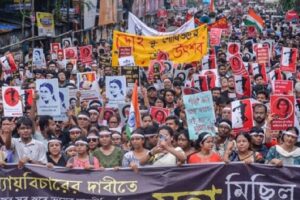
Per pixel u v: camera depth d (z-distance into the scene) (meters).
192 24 34.00
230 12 120.94
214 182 12.24
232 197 12.24
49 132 15.87
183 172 12.27
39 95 17.97
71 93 20.94
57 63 30.81
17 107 16.97
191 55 30.00
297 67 32.66
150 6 101.88
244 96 22.80
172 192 12.29
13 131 15.80
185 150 13.93
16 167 12.32
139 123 15.45
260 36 51.91
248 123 16.59
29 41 47.00
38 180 12.35
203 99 15.29
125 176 12.33
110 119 17.28
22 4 51.28
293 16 85.06
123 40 29.94
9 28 48.16
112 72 27.59
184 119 18.25
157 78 27.14
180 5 141.38
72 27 60.62
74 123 18.33
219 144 15.14
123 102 20.45
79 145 13.16
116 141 15.26
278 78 26.19
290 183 12.11
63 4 61.53
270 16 102.50
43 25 45.56
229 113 17.05
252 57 34.78
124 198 12.30
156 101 19.98
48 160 13.64
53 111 18.05
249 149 13.69
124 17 84.19
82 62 32.91
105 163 13.68
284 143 13.17
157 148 12.99
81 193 12.32
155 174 12.30
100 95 22.66
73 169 12.36
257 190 12.19
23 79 26.53
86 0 62.62
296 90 22.42
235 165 12.20
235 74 26.56
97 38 65.94
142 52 30.11
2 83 24.61
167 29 68.56
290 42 47.16
